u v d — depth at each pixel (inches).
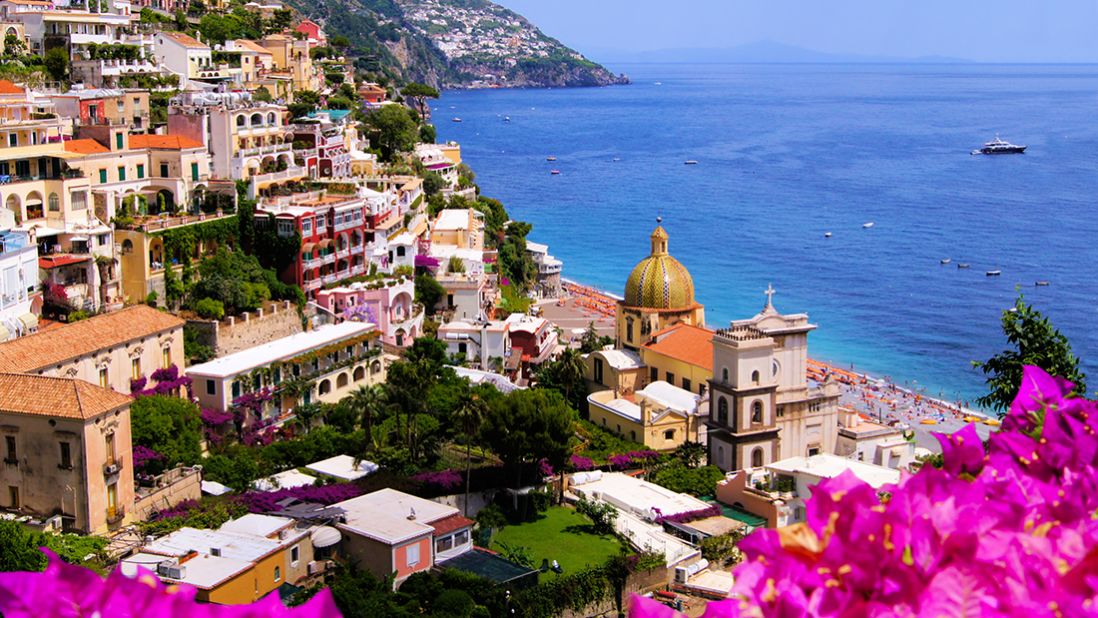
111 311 5556.1
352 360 5900.6
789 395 5984.3
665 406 6210.6
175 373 5142.7
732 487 5280.5
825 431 6112.2
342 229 6840.6
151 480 4389.8
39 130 6053.2
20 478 4074.8
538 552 4611.2
